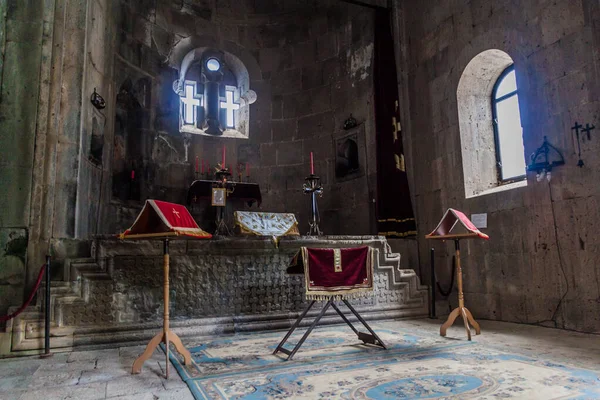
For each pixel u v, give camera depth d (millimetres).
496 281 7109
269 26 11953
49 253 6090
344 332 6230
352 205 10422
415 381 3717
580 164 5773
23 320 5184
